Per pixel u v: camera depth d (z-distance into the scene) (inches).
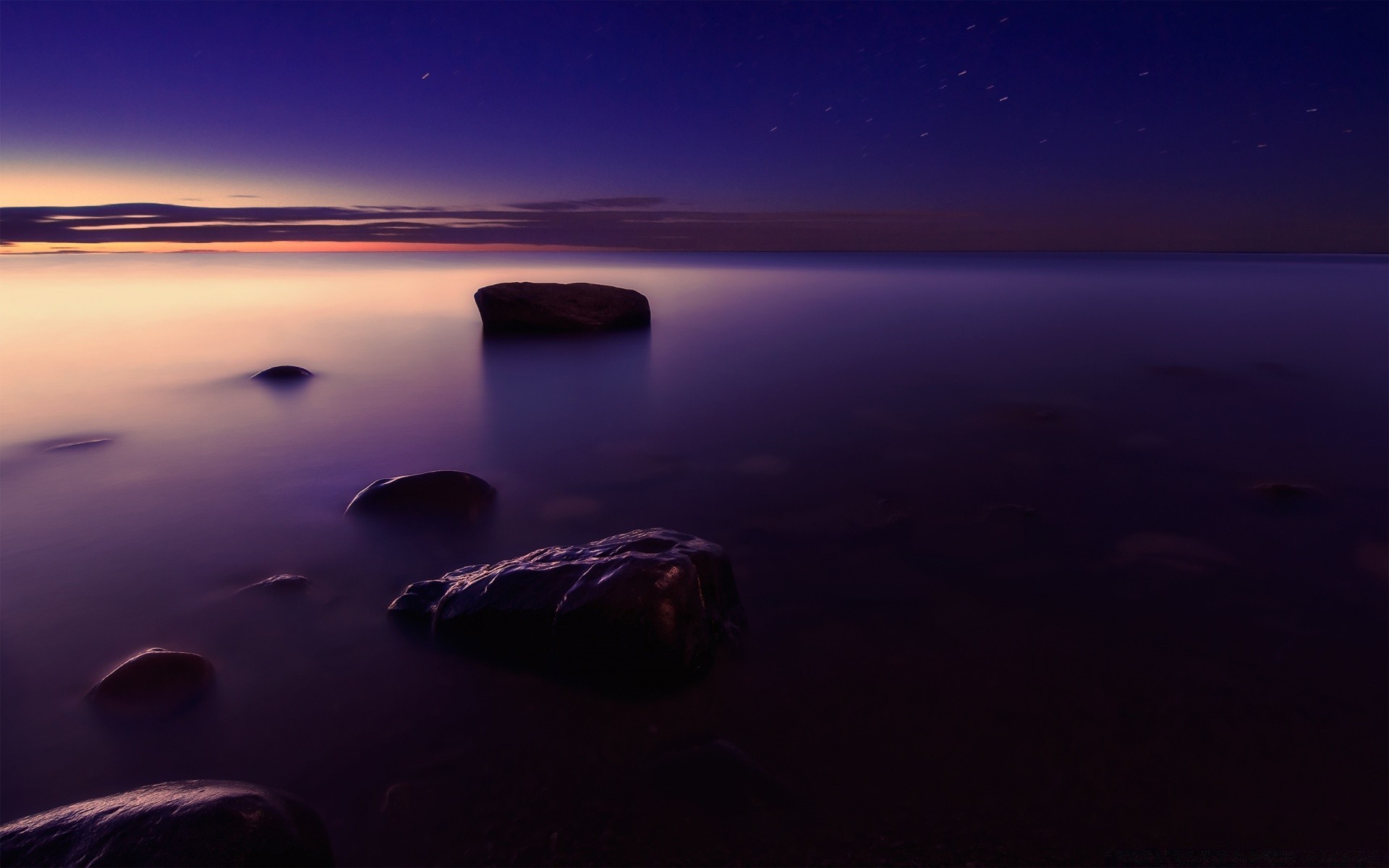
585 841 71.9
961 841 71.5
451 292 738.2
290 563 134.6
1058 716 90.2
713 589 108.7
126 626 113.0
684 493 172.7
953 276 1008.9
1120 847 70.6
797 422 236.8
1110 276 1000.9
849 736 86.7
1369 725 87.9
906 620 113.8
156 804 66.6
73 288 752.3
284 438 220.7
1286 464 188.2
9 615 116.4
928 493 170.6
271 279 929.5
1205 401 256.4
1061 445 208.5
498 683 97.0
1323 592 121.5
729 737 86.3
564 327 438.6
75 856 61.8
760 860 69.6
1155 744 85.1
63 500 167.6
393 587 125.7
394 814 75.7
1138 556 135.9
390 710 92.1
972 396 269.9
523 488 176.1
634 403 264.4
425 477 161.2
